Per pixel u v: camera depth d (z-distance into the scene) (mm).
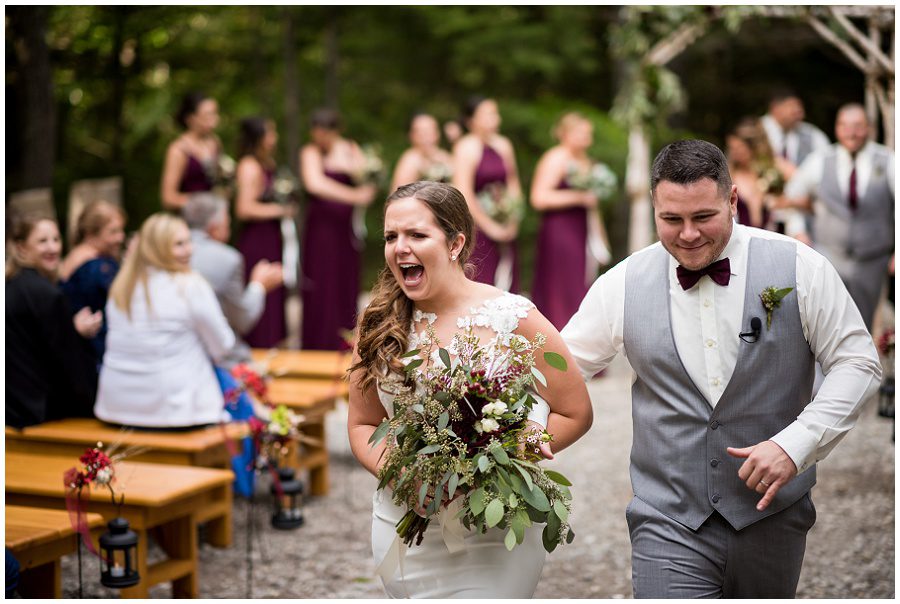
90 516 3594
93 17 11617
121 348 4762
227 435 4695
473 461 2451
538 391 2666
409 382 2602
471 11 15344
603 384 8500
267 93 14242
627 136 14516
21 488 3945
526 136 15695
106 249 5453
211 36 13461
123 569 3627
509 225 8703
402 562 2645
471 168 8586
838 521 4898
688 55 14898
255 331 8055
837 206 6797
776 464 2480
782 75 15867
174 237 4770
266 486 5859
